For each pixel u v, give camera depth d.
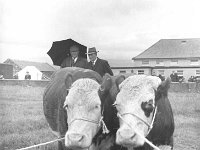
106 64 4.90
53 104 3.86
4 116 6.56
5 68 24.83
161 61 28.86
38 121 6.21
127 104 2.98
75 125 2.91
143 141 2.85
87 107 2.97
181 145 5.30
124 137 2.78
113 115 3.47
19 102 9.12
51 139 5.13
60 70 4.27
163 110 3.30
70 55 5.32
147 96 3.01
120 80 3.40
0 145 4.87
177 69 27.69
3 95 10.81
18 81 15.54
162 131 3.32
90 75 3.65
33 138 5.12
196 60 28.17
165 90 3.21
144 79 3.16
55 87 3.97
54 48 5.24
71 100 3.00
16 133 5.38
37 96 11.17
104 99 3.17
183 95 11.27
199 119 7.03
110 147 3.49
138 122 2.94
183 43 29.62
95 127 3.05
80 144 2.81
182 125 6.50
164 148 3.41
